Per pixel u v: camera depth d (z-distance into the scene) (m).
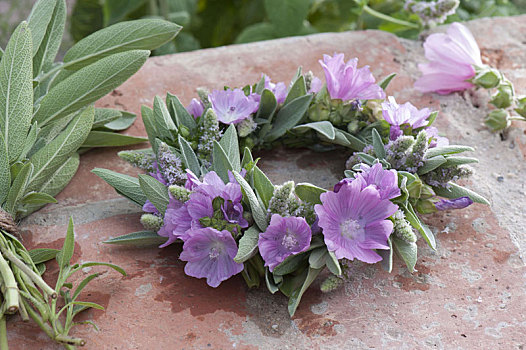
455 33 0.93
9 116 0.79
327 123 0.83
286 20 1.14
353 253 0.73
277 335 0.73
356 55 1.01
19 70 0.79
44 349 0.72
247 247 0.72
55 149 0.79
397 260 0.79
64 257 0.74
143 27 0.84
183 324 0.74
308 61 1.00
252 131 0.86
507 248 0.80
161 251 0.79
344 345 0.73
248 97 0.84
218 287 0.77
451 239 0.81
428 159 0.79
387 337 0.73
